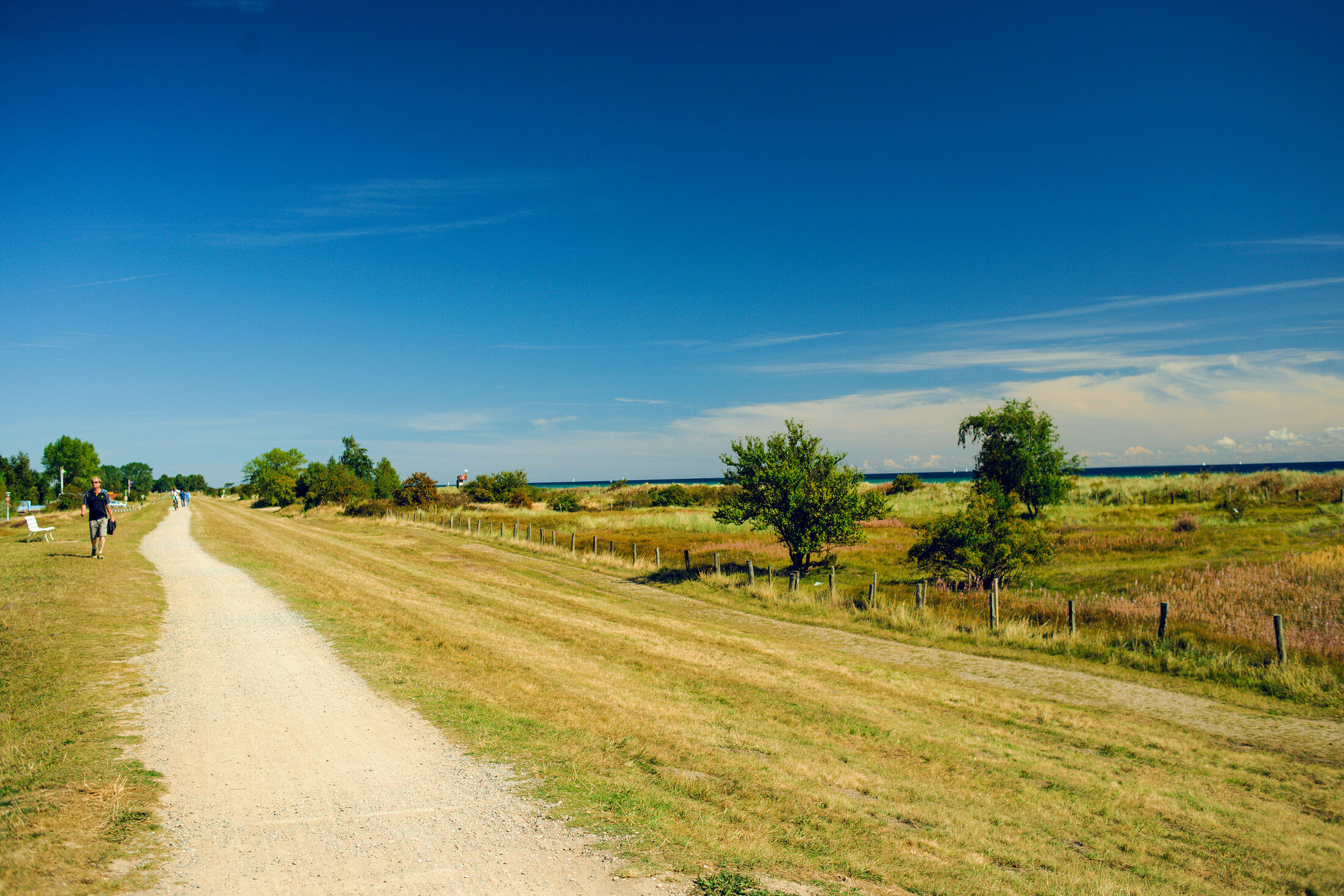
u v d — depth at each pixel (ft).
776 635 60.85
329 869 14.28
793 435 88.94
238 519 171.42
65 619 35.81
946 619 63.72
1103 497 175.63
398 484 263.29
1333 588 64.54
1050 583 77.71
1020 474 131.23
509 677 32.48
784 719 32.42
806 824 19.26
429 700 27.02
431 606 52.70
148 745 20.71
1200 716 40.24
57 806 15.83
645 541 133.28
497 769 20.57
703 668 41.78
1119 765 31.12
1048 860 19.98
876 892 15.53
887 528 143.23
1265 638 51.85
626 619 59.41
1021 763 30.04
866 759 27.99
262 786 18.47
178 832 15.46
